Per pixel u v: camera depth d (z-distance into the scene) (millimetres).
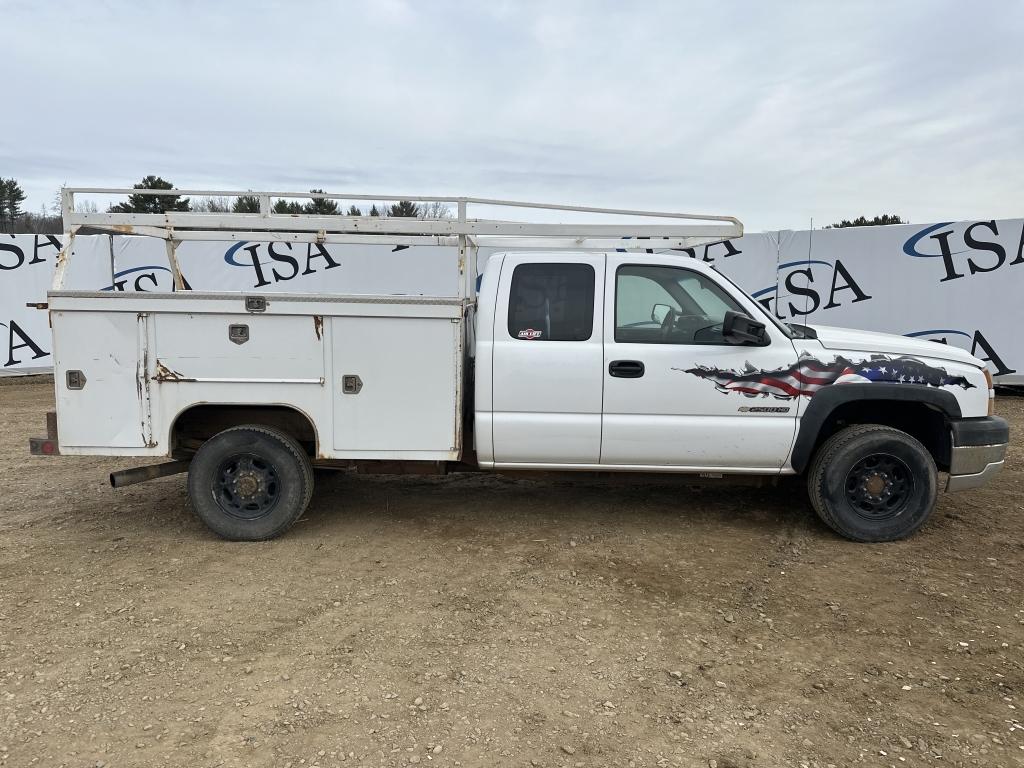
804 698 3113
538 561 4672
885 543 4949
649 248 6199
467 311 5172
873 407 5125
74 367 4812
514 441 4934
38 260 13812
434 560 4691
